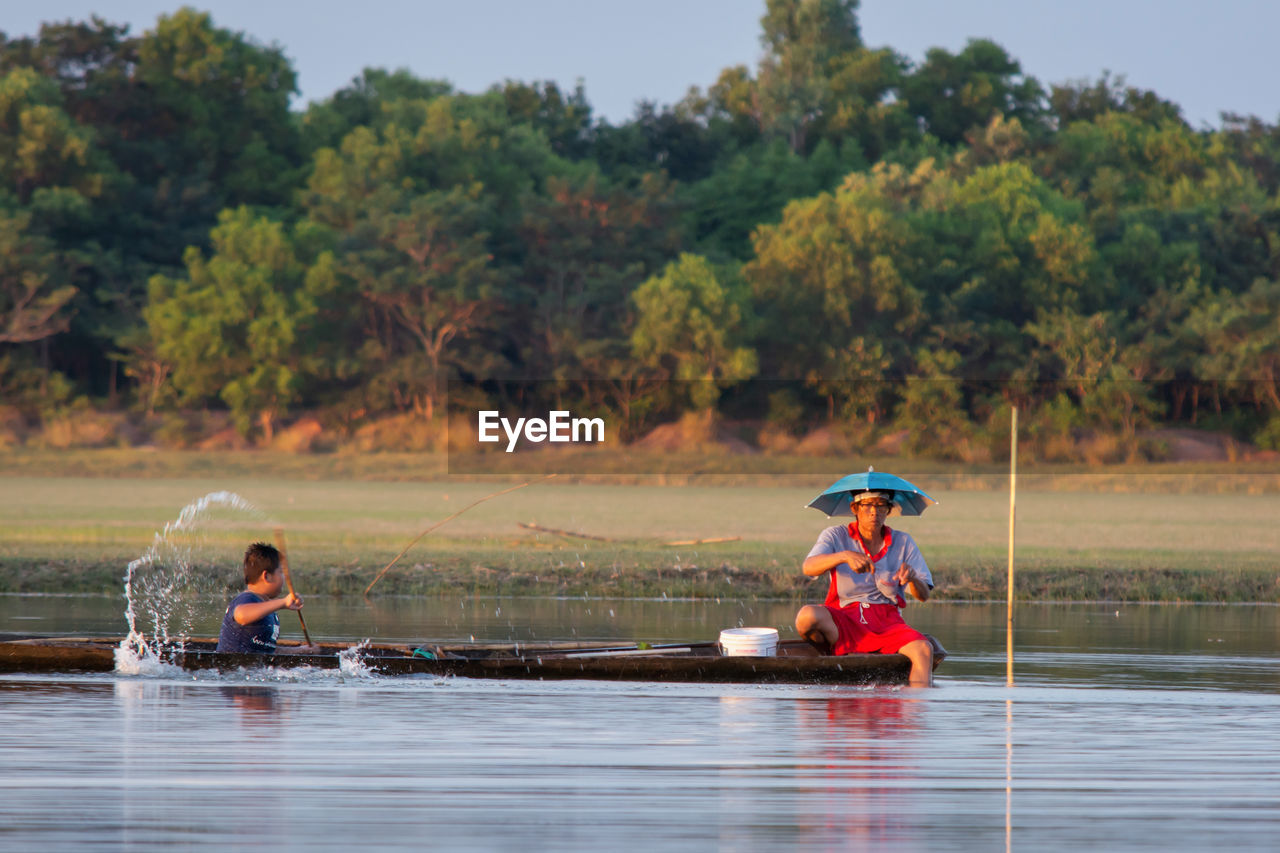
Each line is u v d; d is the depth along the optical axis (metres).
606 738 34.00
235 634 44.59
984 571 77.31
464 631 56.41
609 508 155.00
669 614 63.69
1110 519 142.62
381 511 143.38
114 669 43.16
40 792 28.41
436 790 28.77
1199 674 45.47
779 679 42.00
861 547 44.44
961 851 24.84
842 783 29.61
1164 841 25.53
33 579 73.00
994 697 40.41
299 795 28.30
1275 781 30.02
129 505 146.12
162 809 27.17
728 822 26.53
